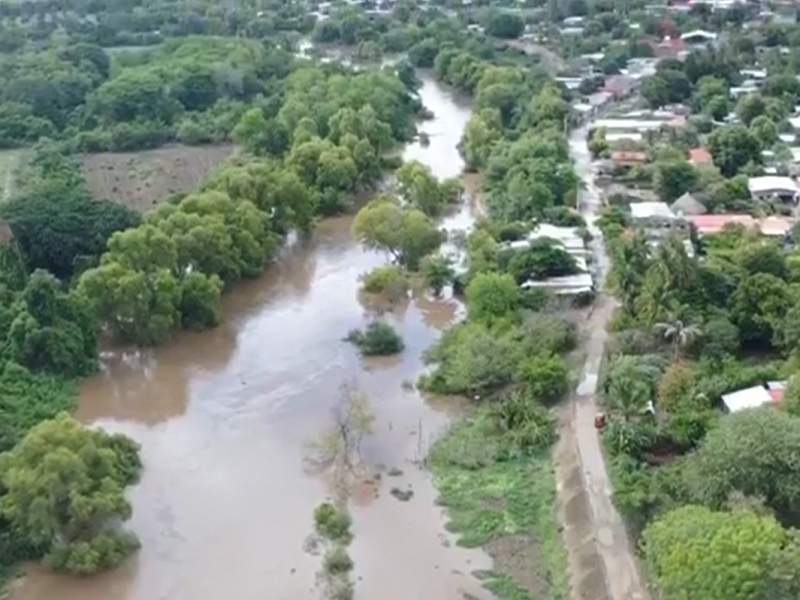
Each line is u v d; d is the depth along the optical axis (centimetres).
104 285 11000
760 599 5969
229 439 9519
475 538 8019
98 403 10181
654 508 7531
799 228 12450
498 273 11575
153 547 8000
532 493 8525
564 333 10519
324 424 9681
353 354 11025
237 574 7688
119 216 12875
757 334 10156
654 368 9381
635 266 10912
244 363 10900
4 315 10712
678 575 6206
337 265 13362
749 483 7012
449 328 11388
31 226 12406
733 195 14062
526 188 13750
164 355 11100
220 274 12319
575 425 9269
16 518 7719
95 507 7731
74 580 7644
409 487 8694
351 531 8131
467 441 9212
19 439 8906
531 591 7412
